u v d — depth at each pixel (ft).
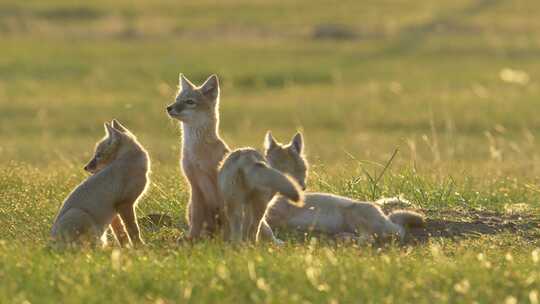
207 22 223.10
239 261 32.09
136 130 111.96
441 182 53.88
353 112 124.16
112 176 38.29
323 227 43.55
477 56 176.35
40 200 46.34
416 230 43.29
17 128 110.83
